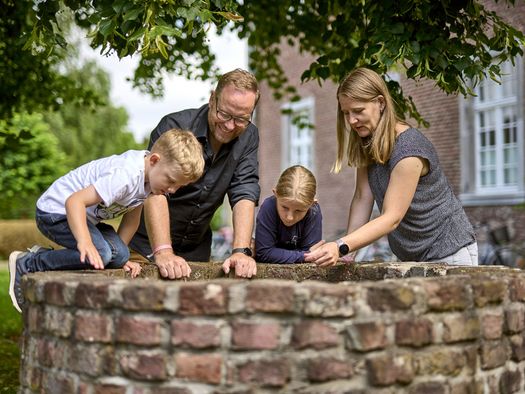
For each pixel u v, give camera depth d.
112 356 2.52
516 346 2.90
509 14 6.18
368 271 3.60
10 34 6.39
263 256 4.12
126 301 2.48
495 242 9.86
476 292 2.69
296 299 2.41
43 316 2.77
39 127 21.95
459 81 4.33
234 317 2.43
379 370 2.45
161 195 3.68
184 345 2.42
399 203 3.49
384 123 3.52
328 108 15.14
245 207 4.04
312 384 2.41
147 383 2.46
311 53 7.21
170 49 6.96
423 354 2.55
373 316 2.47
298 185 3.86
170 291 2.44
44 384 2.76
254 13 7.01
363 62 4.91
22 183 21.80
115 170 3.19
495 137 11.27
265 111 17.73
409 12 4.31
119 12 3.63
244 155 4.14
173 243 4.32
